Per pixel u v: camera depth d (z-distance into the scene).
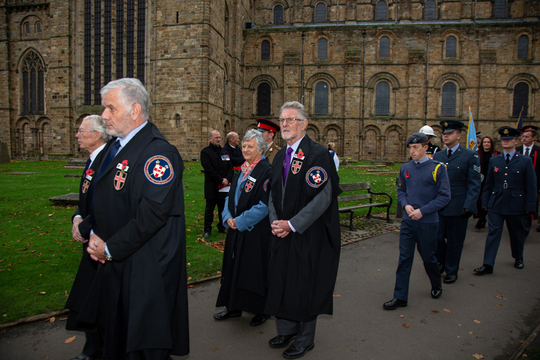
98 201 2.55
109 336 2.43
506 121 36.38
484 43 36.47
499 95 36.47
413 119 37.16
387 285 4.99
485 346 3.43
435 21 40.47
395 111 37.75
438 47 36.91
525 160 5.65
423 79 36.91
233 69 37.25
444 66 36.81
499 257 6.46
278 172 3.45
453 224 5.22
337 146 38.69
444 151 5.70
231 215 4.04
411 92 37.06
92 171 3.32
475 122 36.72
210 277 5.05
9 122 37.09
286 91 38.41
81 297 2.94
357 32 37.72
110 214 2.49
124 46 32.19
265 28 38.78
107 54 32.75
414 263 6.05
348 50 37.59
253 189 3.85
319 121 38.50
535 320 3.98
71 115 33.50
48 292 4.44
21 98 37.09
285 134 3.36
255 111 39.53
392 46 37.59
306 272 3.17
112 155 2.90
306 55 38.50
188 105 29.91
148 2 31.16
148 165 2.43
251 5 43.53
